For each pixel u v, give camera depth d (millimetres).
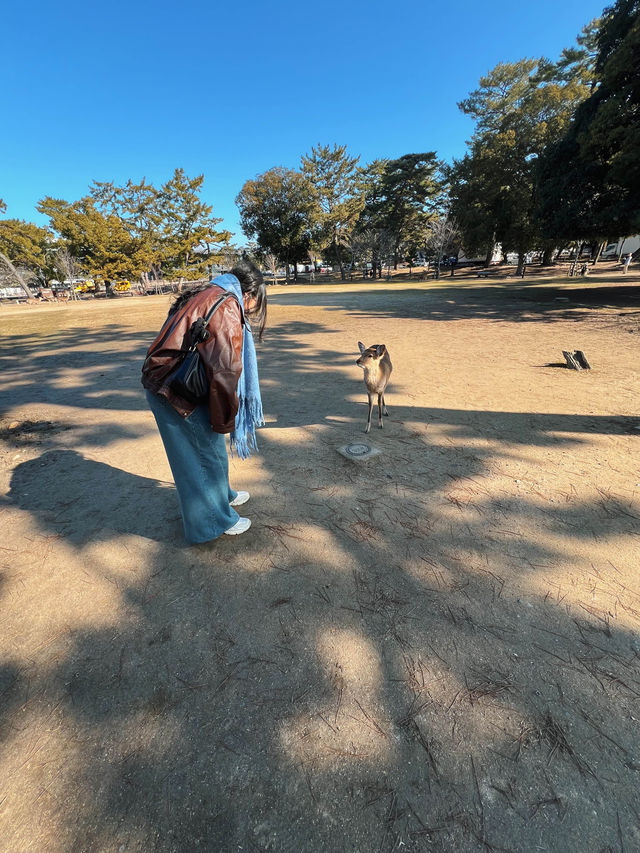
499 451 3734
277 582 2236
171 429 2129
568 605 2008
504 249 38156
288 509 2939
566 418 4434
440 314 14391
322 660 1773
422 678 1674
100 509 3051
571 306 14797
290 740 1471
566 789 1300
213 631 1943
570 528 2596
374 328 11945
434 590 2137
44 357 10227
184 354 1982
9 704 1637
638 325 10125
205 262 53188
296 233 47906
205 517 2412
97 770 1399
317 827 1232
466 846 1179
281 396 5832
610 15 15344
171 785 1352
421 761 1391
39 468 3781
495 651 1782
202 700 1627
